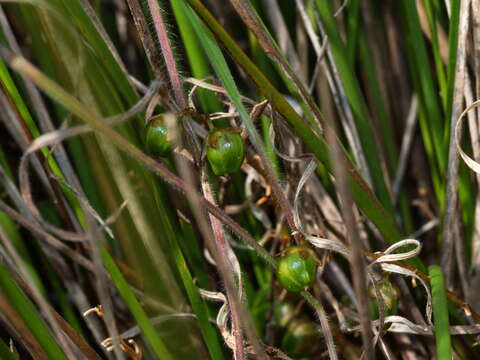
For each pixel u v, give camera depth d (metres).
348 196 0.16
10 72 0.23
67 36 0.20
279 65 0.21
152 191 0.21
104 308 0.19
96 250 0.19
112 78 0.22
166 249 0.22
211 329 0.22
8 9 0.23
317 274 0.23
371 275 0.21
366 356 0.18
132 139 0.21
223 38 0.19
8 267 0.23
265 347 0.21
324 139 0.21
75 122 0.21
